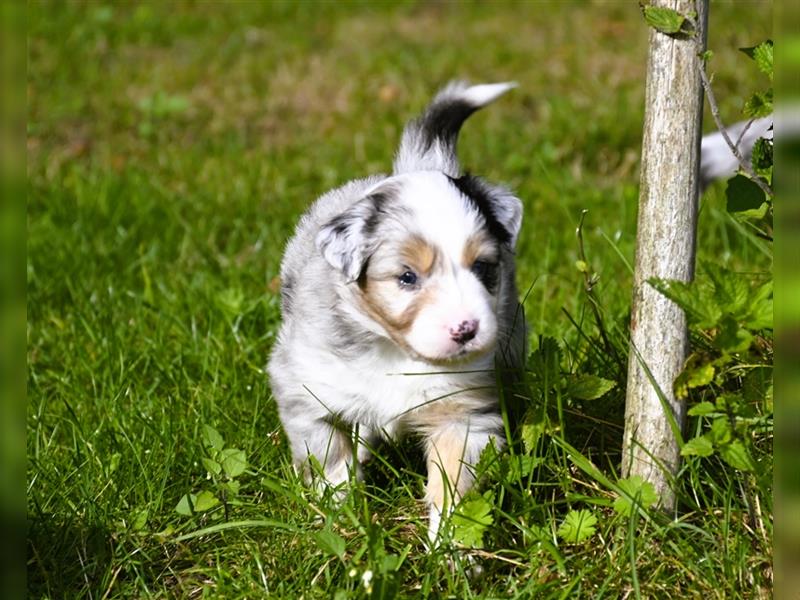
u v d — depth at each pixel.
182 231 6.75
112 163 7.96
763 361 3.80
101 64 10.12
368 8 11.73
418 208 3.88
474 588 3.57
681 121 3.45
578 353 4.59
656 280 3.29
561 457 3.94
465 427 4.03
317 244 4.00
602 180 7.40
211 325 5.43
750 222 3.79
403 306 3.78
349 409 4.07
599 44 9.98
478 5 11.70
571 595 3.41
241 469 3.88
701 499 3.77
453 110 4.79
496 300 3.95
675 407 3.66
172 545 3.84
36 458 4.32
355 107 8.93
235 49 10.55
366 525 3.57
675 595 3.44
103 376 5.00
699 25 3.39
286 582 3.57
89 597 3.62
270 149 8.20
